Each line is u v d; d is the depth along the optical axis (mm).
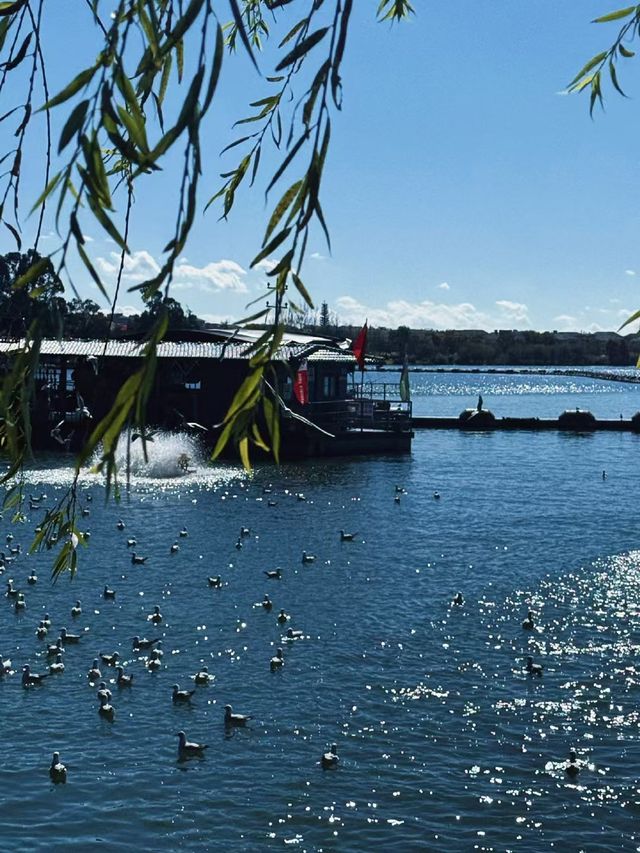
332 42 3201
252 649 34500
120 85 2953
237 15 2678
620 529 57062
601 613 38469
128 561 47656
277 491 69500
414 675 31703
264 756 26219
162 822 22828
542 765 25391
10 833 22188
